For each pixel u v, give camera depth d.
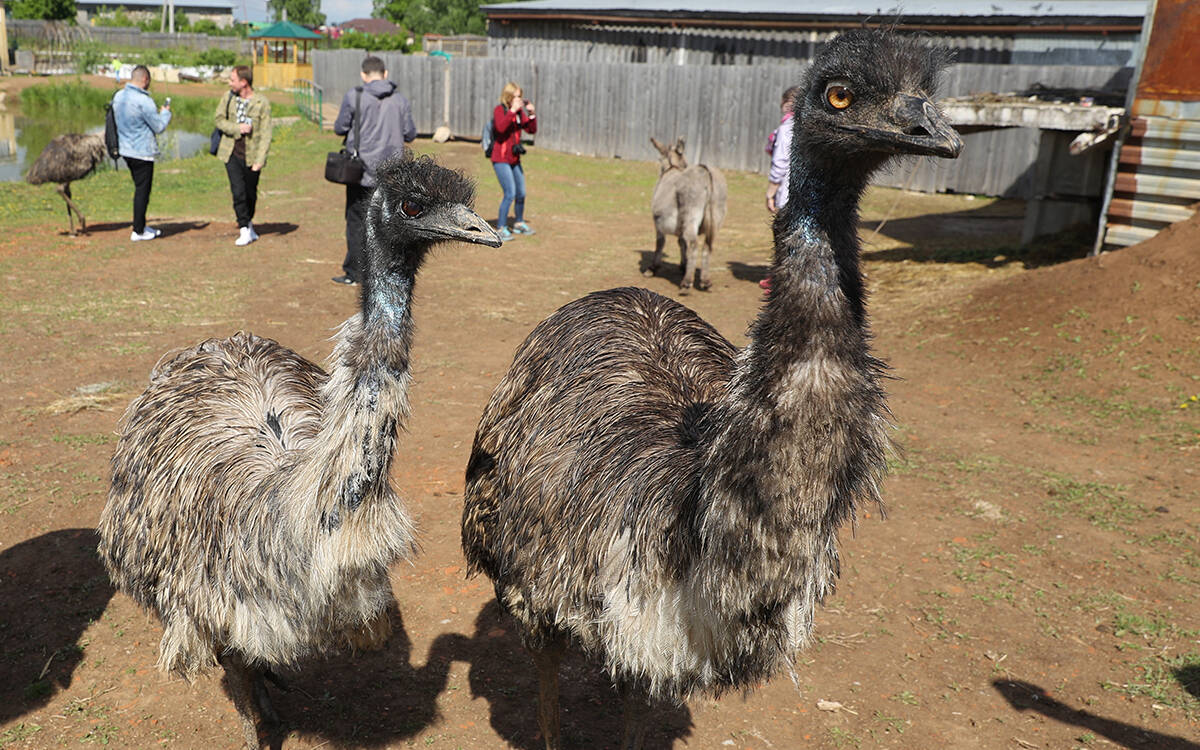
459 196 2.95
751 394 2.46
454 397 7.53
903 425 7.03
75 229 13.24
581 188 19.70
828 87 2.33
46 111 35.88
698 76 23.28
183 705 4.05
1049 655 4.44
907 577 5.08
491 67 26.86
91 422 6.72
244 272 11.23
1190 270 8.35
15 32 57.12
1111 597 4.86
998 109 10.91
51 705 4.00
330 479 3.04
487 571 3.95
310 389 4.32
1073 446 6.61
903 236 14.81
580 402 3.50
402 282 3.04
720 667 2.89
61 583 4.85
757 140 22.73
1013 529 5.54
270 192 17.59
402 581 5.01
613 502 3.00
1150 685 4.21
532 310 10.22
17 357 7.95
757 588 2.54
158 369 4.42
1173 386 7.27
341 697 4.15
